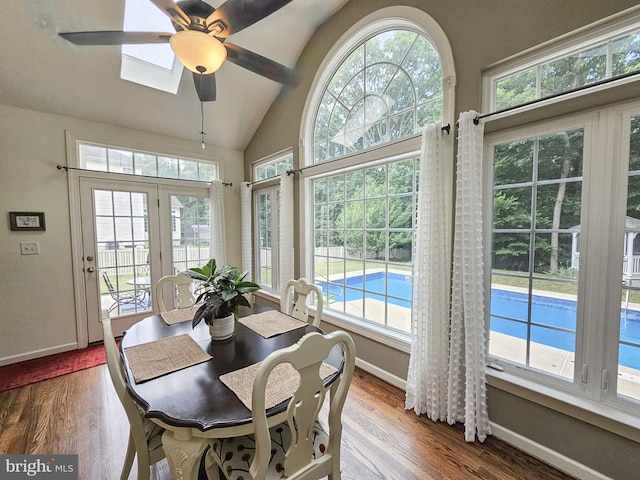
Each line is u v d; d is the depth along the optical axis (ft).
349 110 8.82
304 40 9.69
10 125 8.41
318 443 3.80
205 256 12.88
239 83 10.47
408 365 7.03
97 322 10.14
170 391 3.47
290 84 6.57
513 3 5.01
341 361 4.27
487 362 5.73
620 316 4.33
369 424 5.93
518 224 5.33
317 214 10.18
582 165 4.58
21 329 8.77
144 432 3.88
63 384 7.47
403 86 7.31
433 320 5.93
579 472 4.57
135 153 10.98
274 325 5.78
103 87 9.05
